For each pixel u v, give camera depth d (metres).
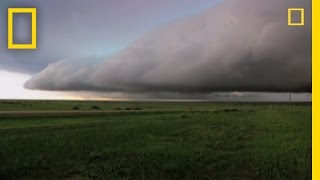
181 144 22.62
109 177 14.90
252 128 32.97
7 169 15.47
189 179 14.95
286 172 15.92
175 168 16.22
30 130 30.53
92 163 17.20
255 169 16.45
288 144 22.98
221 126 35.03
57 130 30.55
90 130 30.48
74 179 14.75
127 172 15.56
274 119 43.59
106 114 68.69
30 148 20.41
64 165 16.75
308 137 26.12
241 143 23.59
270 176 15.45
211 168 16.67
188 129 31.91
